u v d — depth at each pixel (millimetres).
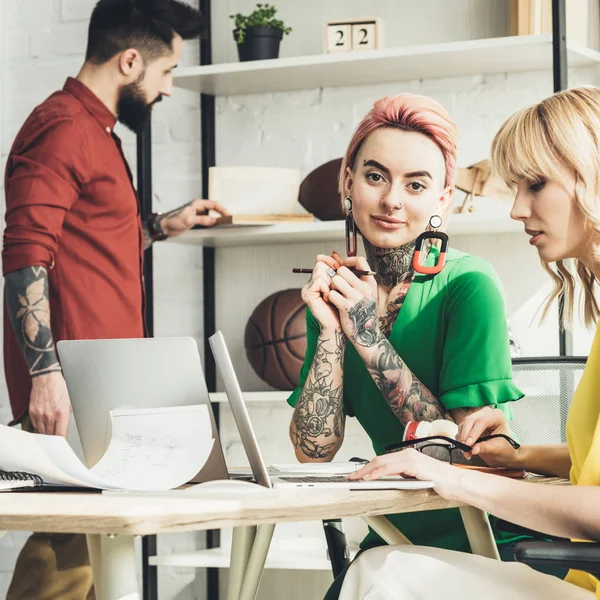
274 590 2988
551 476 1493
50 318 2354
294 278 3043
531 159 1437
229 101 3105
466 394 1656
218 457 1345
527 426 2006
